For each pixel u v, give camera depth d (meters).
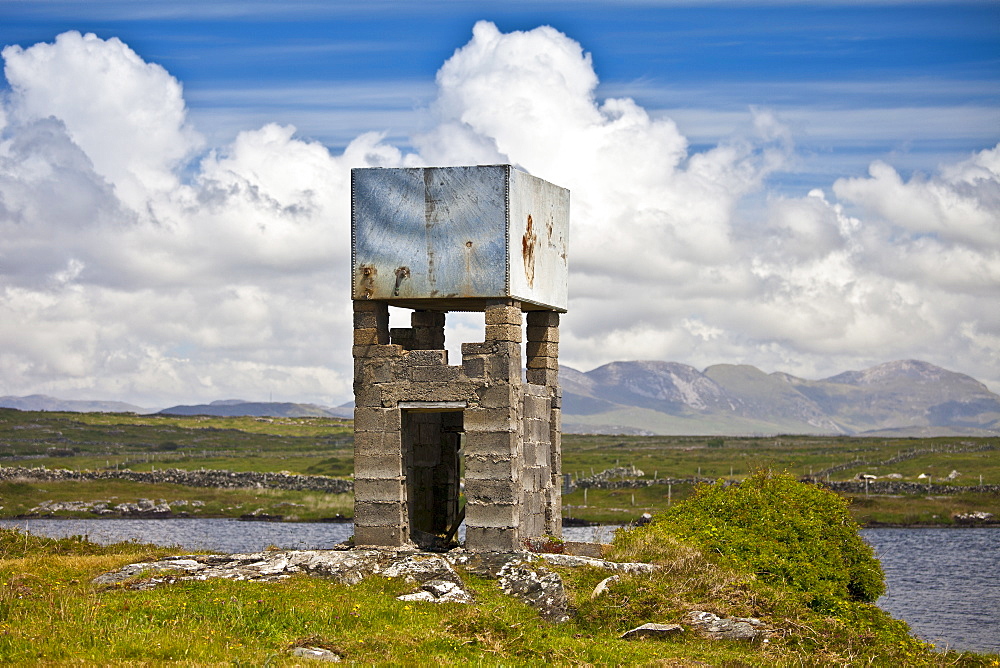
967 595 63.00
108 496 121.00
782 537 37.66
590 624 28.50
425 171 36.59
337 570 30.89
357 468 37.00
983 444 172.38
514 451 35.66
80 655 21.62
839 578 36.47
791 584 34.62
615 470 137.12
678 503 41.06
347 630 25.42
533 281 38.12
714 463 149.62
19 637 22.66
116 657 21.72
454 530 41.56
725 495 40.06
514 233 36.38
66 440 197.50
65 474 132.38
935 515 110.00
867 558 39.34
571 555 34.75
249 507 116.25
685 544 35.22
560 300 40.78
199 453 183.50
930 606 58.94
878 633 29.88
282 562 31.58
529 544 35.97
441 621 26.80
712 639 27.84
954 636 49.81
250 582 29.56
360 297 36.94
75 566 32.72
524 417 37.56
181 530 96.81
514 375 36.09
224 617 25.31
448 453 41.50
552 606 29.44
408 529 37.25
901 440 193.50
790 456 158.12
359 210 37.09
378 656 23.48
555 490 40.31
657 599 29.42
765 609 30.09
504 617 27.91
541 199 39.00
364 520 36.75
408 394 36.53
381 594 29.44
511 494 35.34
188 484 130.62
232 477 130.88
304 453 184.75
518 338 36.62
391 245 36.75
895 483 124.75
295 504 117.56
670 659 25.22
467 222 36.16
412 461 40.50
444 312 41.91
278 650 23.17
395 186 36.78
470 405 35.88
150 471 139.38
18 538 37.75
